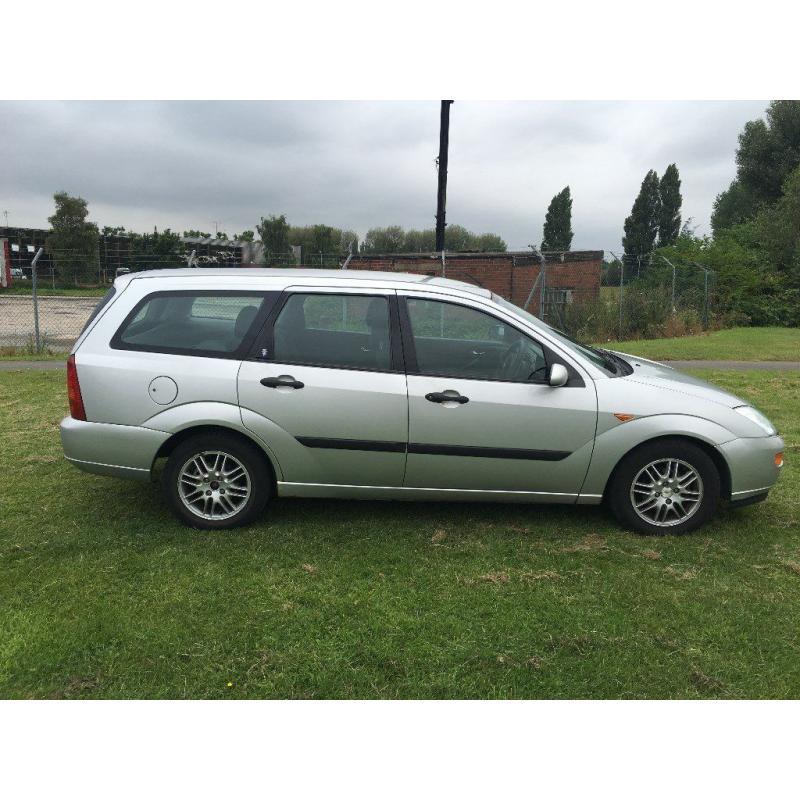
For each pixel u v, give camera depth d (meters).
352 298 4.28
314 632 3.24
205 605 3.47
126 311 4.33
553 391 4.21
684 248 23.36
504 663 3.01
